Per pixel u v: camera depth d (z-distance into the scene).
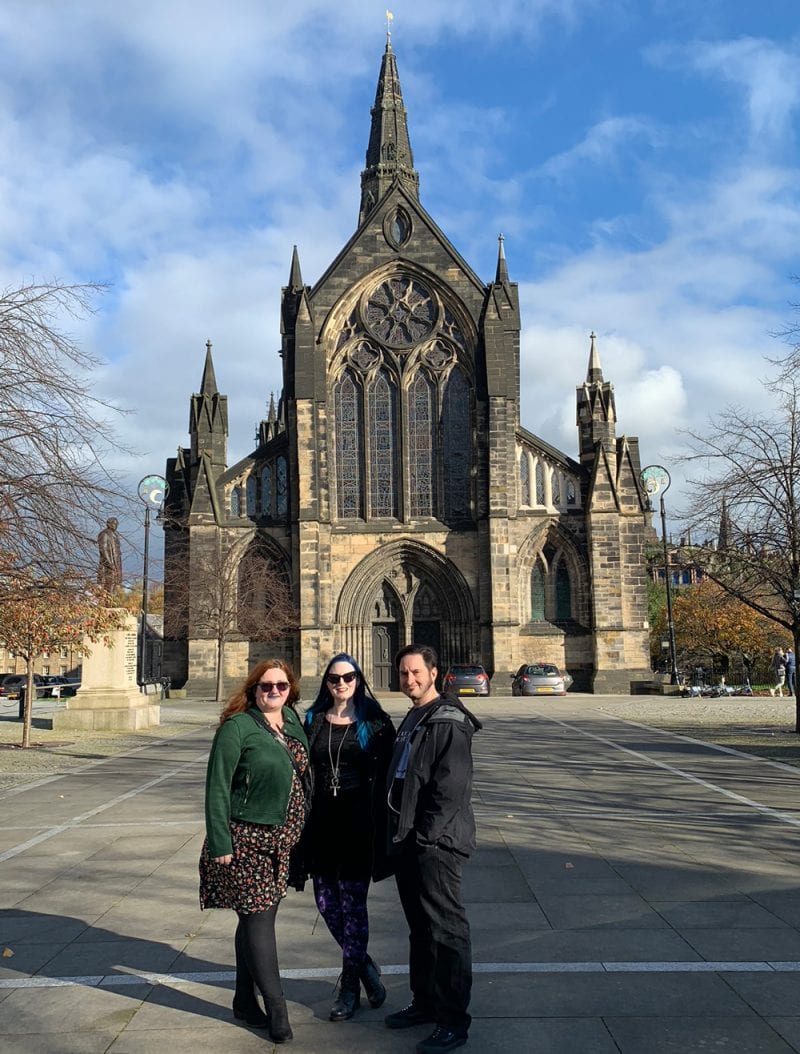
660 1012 8.16
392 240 62.50
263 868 8.02
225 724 8.26
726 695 62.03
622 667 58.56
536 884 12.50
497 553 58.97
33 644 30.03
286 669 8.62
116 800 19.73
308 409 60.09
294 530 59.91
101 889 12.55
